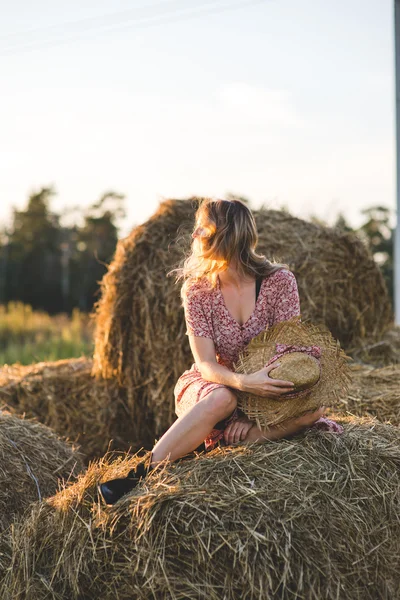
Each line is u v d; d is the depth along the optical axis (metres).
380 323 5.47
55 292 40.66
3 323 14.22
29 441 3.47
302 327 2.89
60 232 43.06
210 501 2.38
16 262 41.03
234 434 2.84
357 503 2.52
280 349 2.85
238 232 2.94
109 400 4.90
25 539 2.66
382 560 2.47
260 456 2.62
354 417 3.32
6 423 3.52
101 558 2.43
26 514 3.02
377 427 3.06
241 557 2.28
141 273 4.79
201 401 2.80
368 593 2.41
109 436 4.90
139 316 4.81
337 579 2.34
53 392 5.00
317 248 5.09
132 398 4.87
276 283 3.03
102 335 4.91
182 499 2.40
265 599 2.25
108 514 2.47
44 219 42.25
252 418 2.83
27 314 15.39
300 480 2.51
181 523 2.35
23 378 5.13
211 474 2.53
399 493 2.64
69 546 2.51
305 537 2.35
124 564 2.38
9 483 3.20
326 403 2.80
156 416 4.79
